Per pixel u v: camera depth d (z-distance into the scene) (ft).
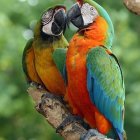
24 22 55.52
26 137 60.13
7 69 56.13
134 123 55.16
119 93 34.83
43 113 35.06
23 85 57.41
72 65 34.32
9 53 52.95
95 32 34.78
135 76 54.70
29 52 37.81
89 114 34.86
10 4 54.70
